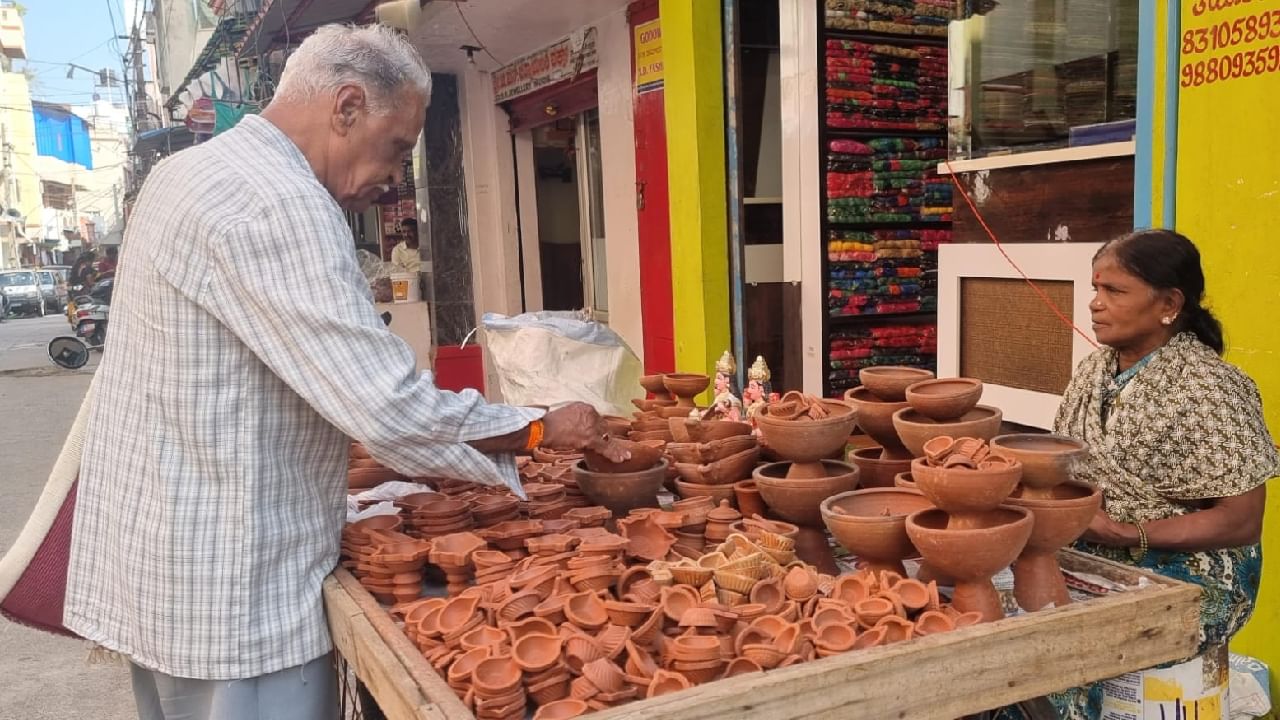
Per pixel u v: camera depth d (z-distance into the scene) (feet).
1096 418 6.36
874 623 4.22
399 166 5.74
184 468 5.02
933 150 14.08
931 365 14.47
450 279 26.30
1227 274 7.57
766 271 15.19
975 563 4.32
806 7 13.32
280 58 29.84
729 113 14.17
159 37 72.43
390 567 5.04
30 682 11.87
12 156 136.67
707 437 6.42
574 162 23.91
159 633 5.05
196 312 4.91
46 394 36.65
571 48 19.94
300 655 5.16
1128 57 9.23
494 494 5.99
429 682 3.90
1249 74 7.29
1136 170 8.35
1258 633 7.68
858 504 5.11
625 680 3.90
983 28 10.94
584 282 23.15
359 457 7.37
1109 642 4.29
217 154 5.06
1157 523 5.85
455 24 19.45
